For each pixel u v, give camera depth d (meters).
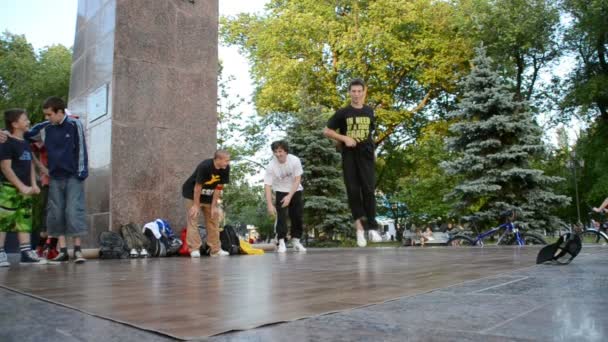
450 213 16.72
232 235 8.30
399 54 22.16
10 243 9.60
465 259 4.57
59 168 6.05
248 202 27.83
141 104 8.71
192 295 2.28
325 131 6.59
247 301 2.04
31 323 1.58
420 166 27.02
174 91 9.16
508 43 21.12
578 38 21.97
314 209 17.95
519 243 12.52
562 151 25.52
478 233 15.36
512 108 16.30
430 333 1.34
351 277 3.00
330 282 2.74
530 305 1.77
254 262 5.11
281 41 23.36
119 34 8.59
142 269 4.29
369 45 21.92
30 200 5.90
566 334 1.30
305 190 18.41
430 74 22.50
